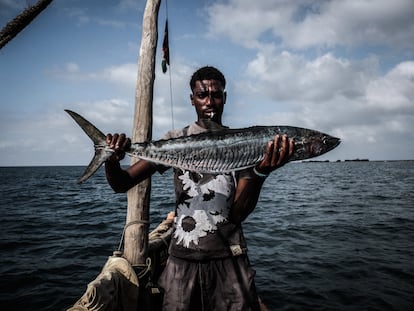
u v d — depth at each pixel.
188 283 2.46
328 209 15.49
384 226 11.23
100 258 7.90
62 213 15.04
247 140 2.54
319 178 48.09
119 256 3.32
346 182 38.00
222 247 2.48
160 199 20.05
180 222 2.56
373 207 16.20
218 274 2.46
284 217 13.15
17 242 9.41
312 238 9.52
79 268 7.16
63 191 28.52
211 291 2.46
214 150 2.55
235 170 2.47
